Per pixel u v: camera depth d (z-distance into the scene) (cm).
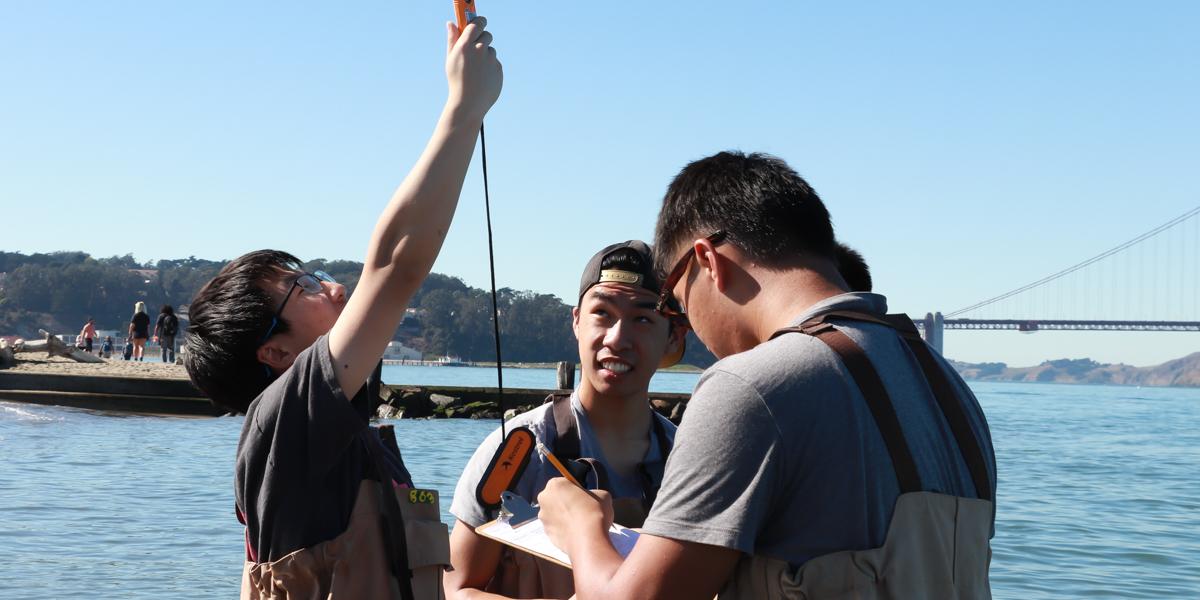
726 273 185
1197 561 871
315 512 188
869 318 177
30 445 1495
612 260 274
